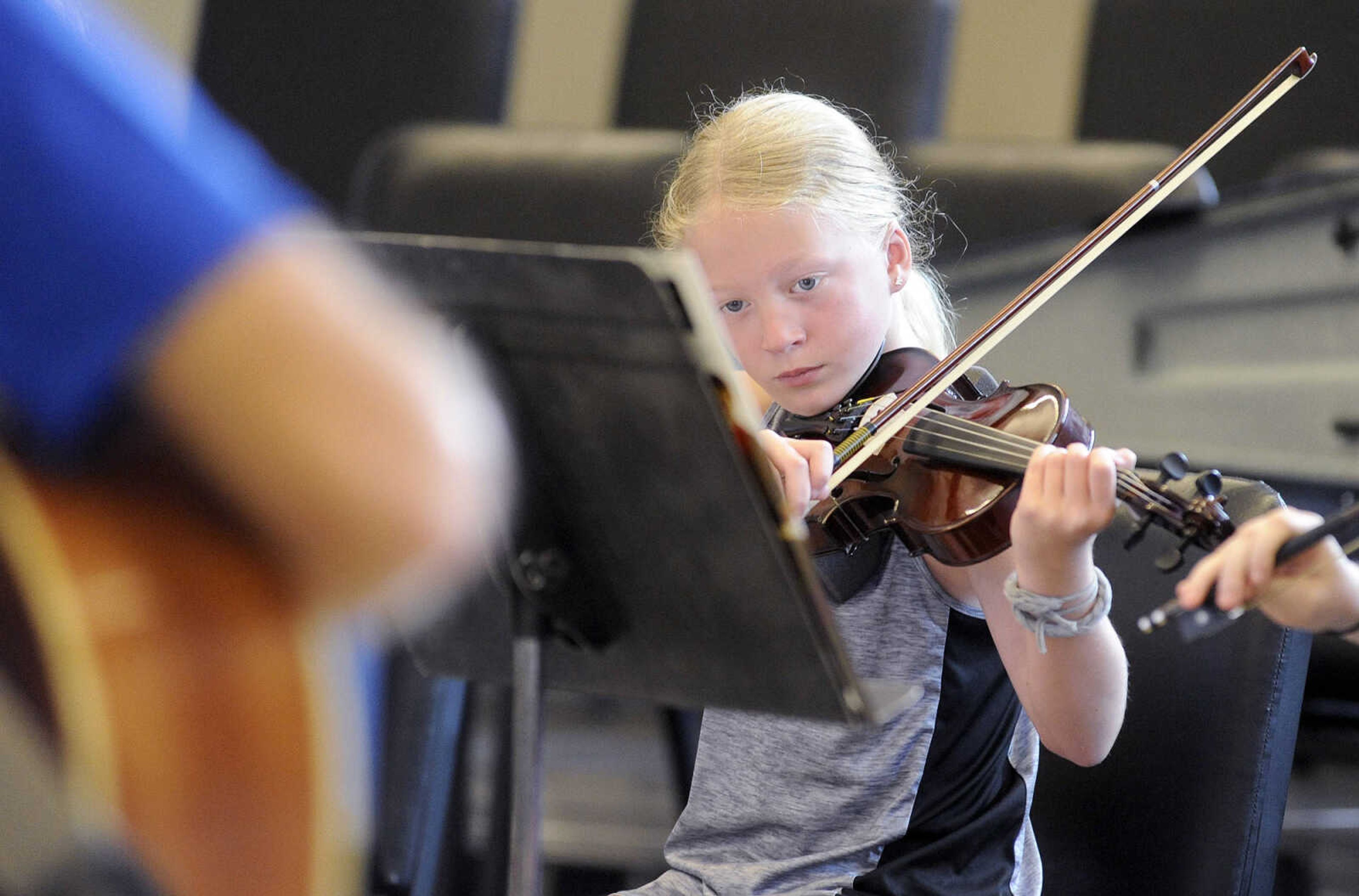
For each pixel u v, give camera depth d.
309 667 2.59
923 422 5.14
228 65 12.52
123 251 2.23
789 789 5.12
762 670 3.99
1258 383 9.73
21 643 2.45
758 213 5.19
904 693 4.08
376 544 2.35
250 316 2.25
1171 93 10.46
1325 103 10.05
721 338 3.54
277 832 2.59
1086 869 5.31
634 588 4.07
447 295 3.75
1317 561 3.85
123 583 2.47
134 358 2.25
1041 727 4.72
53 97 2.24
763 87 11.23
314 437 2.26
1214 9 10.37
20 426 2.33
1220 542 4.21
